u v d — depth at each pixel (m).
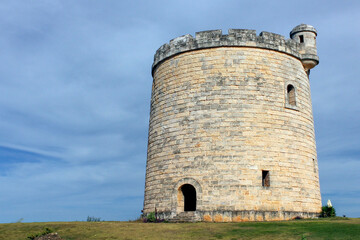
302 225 21.83
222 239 19.14
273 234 19.67
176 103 29.72
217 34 29.83
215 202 26.14
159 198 28.61
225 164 26.73
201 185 26.77
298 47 31.89
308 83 32.75
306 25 32.69
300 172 28.30
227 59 29.05
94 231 21.67
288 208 26.80
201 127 28.00
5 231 22.30
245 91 28.33
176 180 27.84
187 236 19.94
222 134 27.42
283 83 29.58
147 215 29.27
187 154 27.91
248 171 26.53
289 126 28.78
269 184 26.72
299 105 30.14
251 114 27.86
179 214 26.77
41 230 21.77
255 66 29.02
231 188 26.20
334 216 28.73
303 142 29.36
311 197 28.55
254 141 27.27
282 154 27.77
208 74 29.03
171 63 31.17
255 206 25.92
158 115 31.12
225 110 27.91
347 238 17.97
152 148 31.00
